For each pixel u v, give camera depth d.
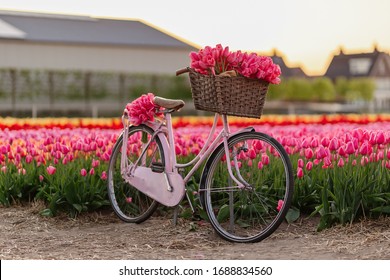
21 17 48.84
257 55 6.13
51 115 40.22
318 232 6.24
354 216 6.24
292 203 6.74
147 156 7.58
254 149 6.68
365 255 5.44
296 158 7.42
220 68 6.17
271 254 5.68
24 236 6.59
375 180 6.34
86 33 49.38
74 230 6.85
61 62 47.06
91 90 42.78
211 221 6.31
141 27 53.75
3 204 7.77
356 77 86.25
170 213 7.19
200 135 9.24
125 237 6.48
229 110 6.10
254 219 6.61
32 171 7.83
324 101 63.81
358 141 7.18
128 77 43.66
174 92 44.06
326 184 6.46
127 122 7.26
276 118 15.73
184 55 52.34
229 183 6.31
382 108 54.88
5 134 9.68
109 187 7.29
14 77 40.69
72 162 7.77
